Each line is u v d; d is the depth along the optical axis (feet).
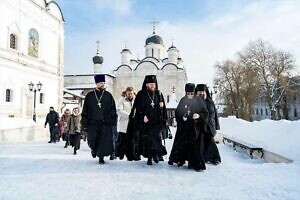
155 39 207.10
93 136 21.15
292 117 205.26
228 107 150.82
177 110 20.24
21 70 91.56
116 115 21.93
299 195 13.14
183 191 13.76
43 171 18.22
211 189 14.12
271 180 15.94
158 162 21.77
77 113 35.68
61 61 118.93
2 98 82.33
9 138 54.65
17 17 89.30
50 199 12.44
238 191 13.80
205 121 19.66
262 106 226.99
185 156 19.71
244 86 136.26
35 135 67.41
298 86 154.92
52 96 111.86
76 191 13.64
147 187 14.44
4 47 83.30
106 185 14.76
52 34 112.37
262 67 140.77
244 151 38.24
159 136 20.62
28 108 95.86
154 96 20.83
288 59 142.10
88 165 20.38
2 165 20.42
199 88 23.67
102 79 21.86
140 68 193.36
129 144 21.85
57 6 115.34
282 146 30.78
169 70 187.11
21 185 14.75
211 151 22.02
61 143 46.55
